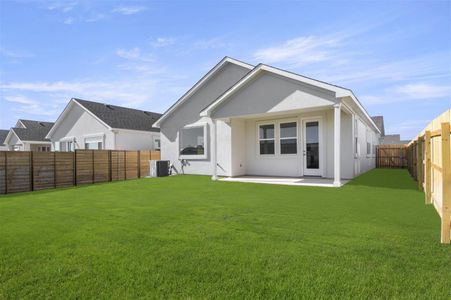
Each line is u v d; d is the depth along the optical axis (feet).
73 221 16.10
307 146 37.91
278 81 32.07
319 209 18.13
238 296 7.57
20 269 9.50
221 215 16.94
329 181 32.94
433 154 18.98
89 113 62.49
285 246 11.26
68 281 8.60
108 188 32.50
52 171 36.32
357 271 8.91
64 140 68.44
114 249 11.28
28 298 7.66
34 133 83.46
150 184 34.94
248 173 43.45
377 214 16.52
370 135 58.18
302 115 38.14
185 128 49.49
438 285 7.97
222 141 43.37
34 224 15.48
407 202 20.13
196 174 47.62
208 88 47.34
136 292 7.89
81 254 10.78
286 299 7.39
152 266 9.56
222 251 10.82
